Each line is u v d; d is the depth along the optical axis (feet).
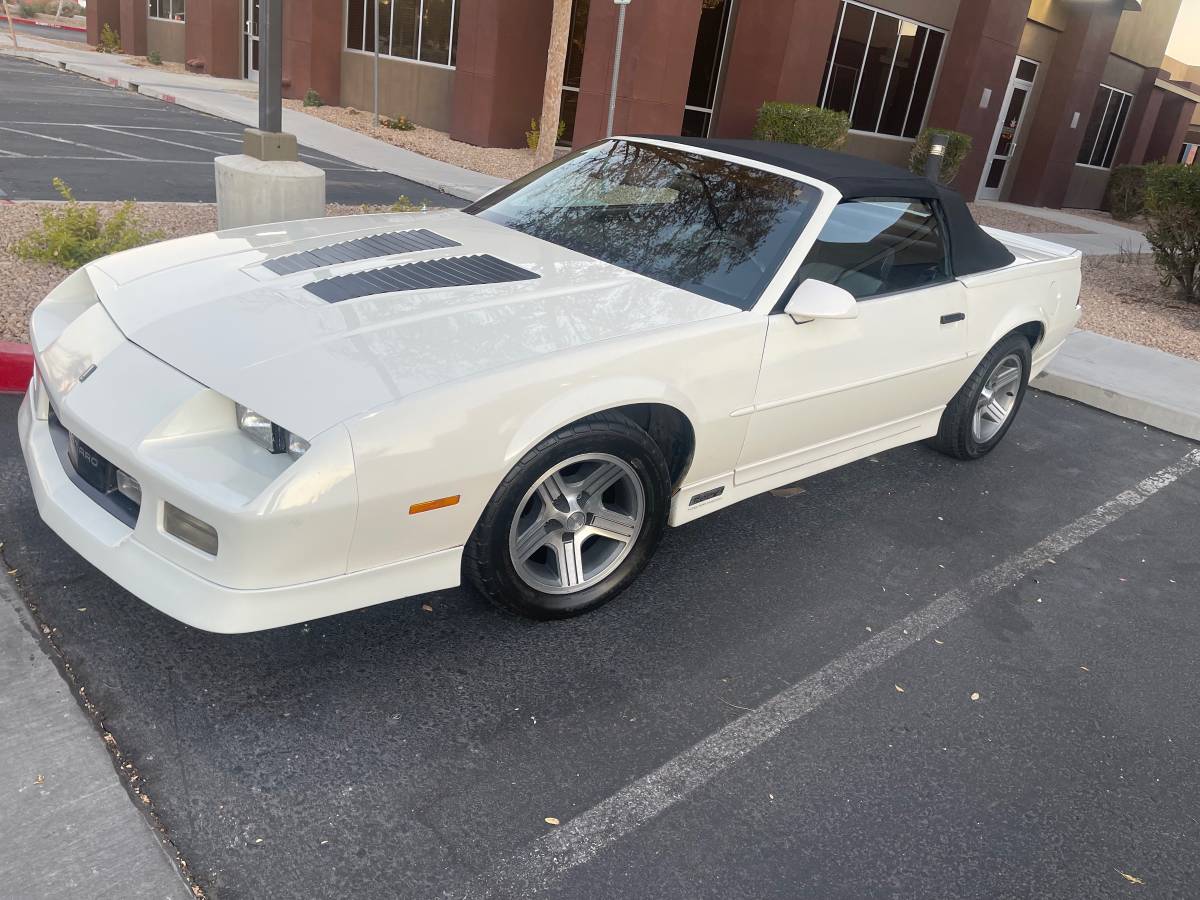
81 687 8.72
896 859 8.22
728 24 53.88
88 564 10.44
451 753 8.64
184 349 8.89
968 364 15.48
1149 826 9.07
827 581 12.70
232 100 61.31
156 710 8.60
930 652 11.42
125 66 77.77
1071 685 11.18
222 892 6.97
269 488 7.77
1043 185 76.18
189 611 8.13
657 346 10.16
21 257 19.83
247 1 77.05
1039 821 8.92
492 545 9.52
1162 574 14.32
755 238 12.12
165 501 8.13
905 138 65.46
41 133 39.27
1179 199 33.78
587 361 9.55
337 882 7.18
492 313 9.90
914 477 16.56
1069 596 13.26
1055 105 73.82
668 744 9.20
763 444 12.10
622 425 10.09
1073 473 17.93
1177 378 24.13
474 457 8.75
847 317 11.06
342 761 8.36
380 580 8.86
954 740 9.89
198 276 10.35
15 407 14.01
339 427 8.02
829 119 49.73
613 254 12.11
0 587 9.82
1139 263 44.93
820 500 15.12
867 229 13.02
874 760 9.41
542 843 7.81
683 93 48.37
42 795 7.43
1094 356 25.27
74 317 10.78
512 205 13.78
